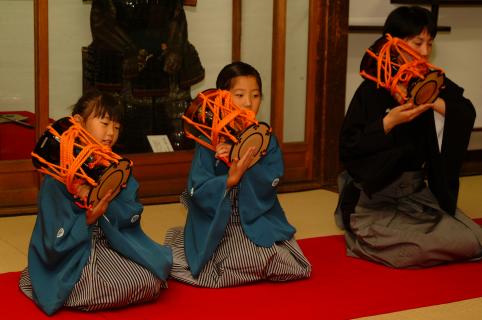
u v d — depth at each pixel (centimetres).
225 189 302
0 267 339
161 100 487
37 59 438
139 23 470
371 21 562
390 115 337
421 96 327
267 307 293
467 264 355
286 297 304
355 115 358
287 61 514
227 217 307
